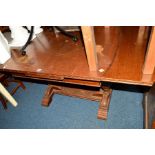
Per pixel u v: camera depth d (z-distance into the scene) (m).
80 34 1.32
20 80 1.80
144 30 1.21
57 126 1.34
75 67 1.02
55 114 1.45
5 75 1.56
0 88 1.09
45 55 1.19
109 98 1.38
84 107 1.45
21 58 1.22
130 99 1.42
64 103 1.53
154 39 0.69
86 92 1.44
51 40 1.36
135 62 0.94
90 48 0.84
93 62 0.91
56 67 1.05
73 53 1.15
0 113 1.58
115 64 0.96
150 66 0.82
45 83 1.81
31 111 1.53
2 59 1.18
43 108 1.53
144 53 0.99
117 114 1.32
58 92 1.54
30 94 1.70
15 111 1.56
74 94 1.47
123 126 1.23
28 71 1.08
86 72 0.96
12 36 1.40
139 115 1.28
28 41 1.32
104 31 1.30
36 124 1.40
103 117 1.29
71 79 1.05
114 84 1.54
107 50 1.08
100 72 0.93
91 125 1.29
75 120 1.36
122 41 1.14
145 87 1.33
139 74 0.87
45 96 1.54
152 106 1.01
